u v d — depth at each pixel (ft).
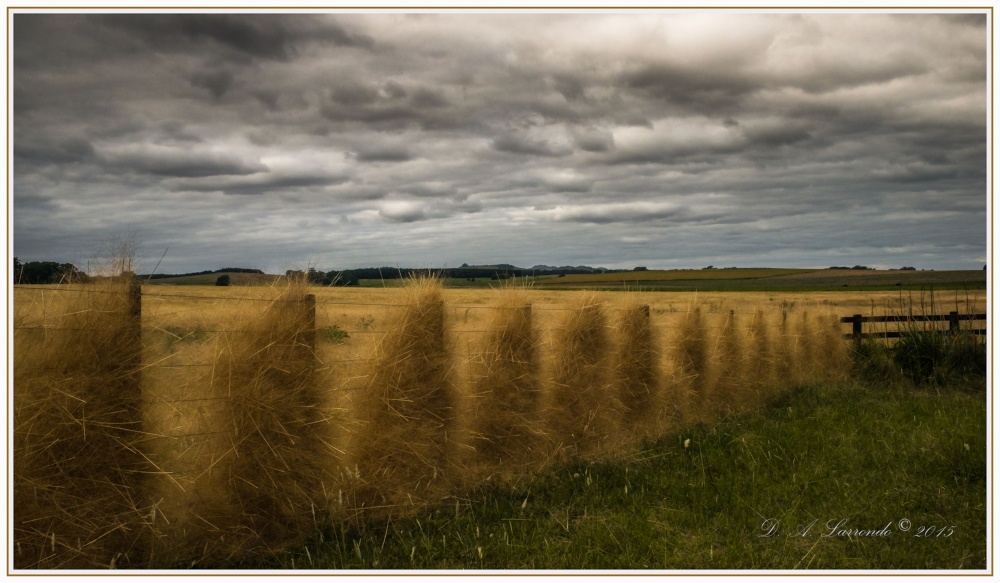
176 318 12.48
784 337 33.50
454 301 17.12
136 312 11.78
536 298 19.76
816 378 34.55
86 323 11.12
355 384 14.84
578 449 19.88
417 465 15.33
